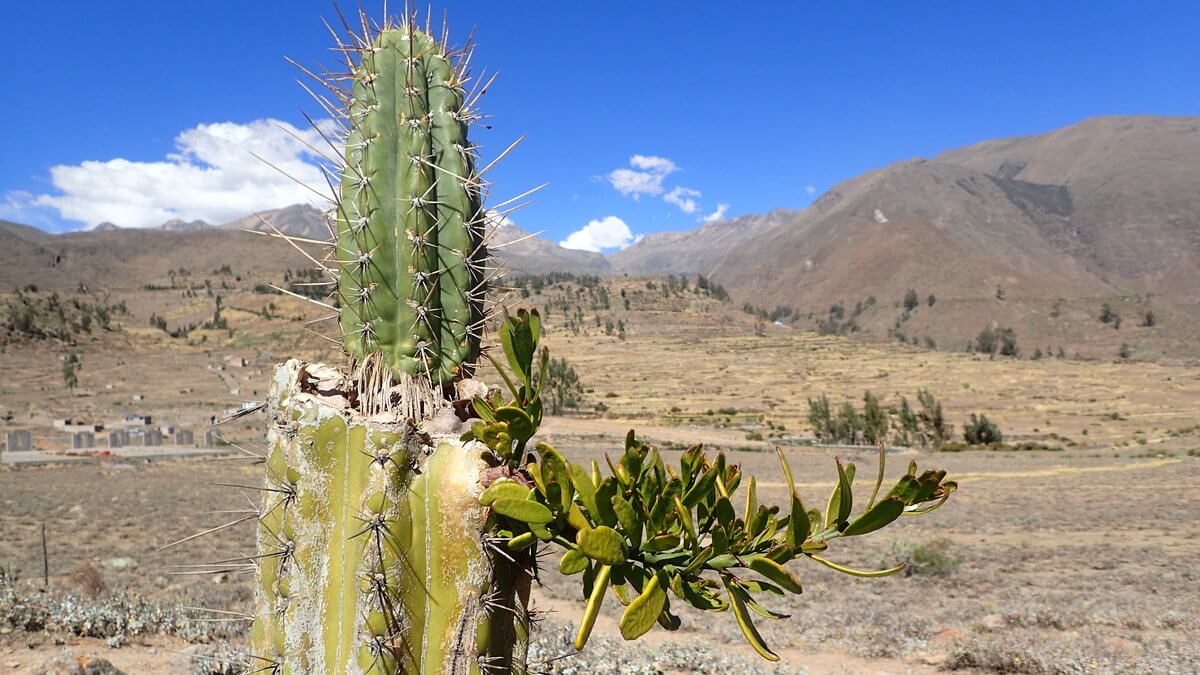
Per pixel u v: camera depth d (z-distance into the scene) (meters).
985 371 138.00
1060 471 41.00
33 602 8.28
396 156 2.27
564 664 7.04
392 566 2.03
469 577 2.06
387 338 2.25
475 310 2.34
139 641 7.62
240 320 184.62
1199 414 89.00
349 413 2.14
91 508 25.83
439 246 2.28
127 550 17.75
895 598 13.14
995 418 90.81
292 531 2.17
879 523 1.78
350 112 2.32
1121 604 12.34
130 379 120.62
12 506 26.12
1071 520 23.55
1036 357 172.75
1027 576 15.67
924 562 15.55
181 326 194.88
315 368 2.33
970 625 10.81
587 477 1.83
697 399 114.06
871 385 125.94
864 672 8.27
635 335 184.88
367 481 2.07
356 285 2.25
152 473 39.81
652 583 1.74
